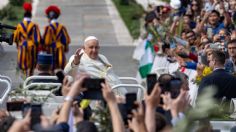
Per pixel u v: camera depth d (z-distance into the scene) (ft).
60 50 103.96
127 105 43.75
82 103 51.13
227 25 93.61
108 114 45.60
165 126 40.42
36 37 102.42
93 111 49.29
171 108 41.55
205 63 71.61
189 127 36.73
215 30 93.61
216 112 37.65
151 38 105.91
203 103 36.96
